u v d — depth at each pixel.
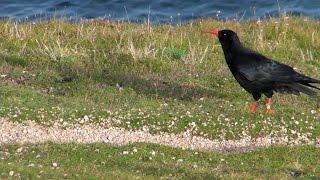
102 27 27.00
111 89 20.30
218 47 25.47
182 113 18.47
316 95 20.42
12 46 23.98
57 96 19.45
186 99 20.23
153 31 26.83
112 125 17.61
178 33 26.86
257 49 25.70
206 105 19.58
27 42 24.56
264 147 16.70
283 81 18.22
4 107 17.94
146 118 17.89
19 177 13.05
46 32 25.67
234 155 15.98
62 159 14.64
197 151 16.09
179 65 23.38
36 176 13.16
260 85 18.39
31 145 15.55
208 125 17.73
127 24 28.12
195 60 23.69
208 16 39.59
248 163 15.62
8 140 16.38
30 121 17.36
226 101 20.23
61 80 20.91
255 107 18.95
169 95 20.42
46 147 15.36
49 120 17.48
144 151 15.59
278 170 14.98
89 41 24.98
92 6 40.62
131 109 18.67
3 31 25.52
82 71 21.94
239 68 18.45
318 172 14.97
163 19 38.94
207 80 22.14
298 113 19.11
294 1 41.34
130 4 40.88
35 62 22.42
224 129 17.66
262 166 15.43
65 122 17.52
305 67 24.27
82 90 20.14
